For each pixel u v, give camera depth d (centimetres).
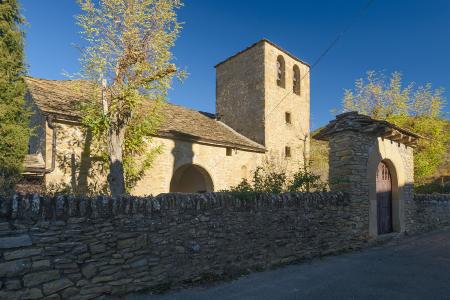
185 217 517
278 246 633
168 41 854
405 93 1727
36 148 1015
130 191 1013
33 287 373
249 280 530
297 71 2036
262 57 1784
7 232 363
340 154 817
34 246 379
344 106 1852
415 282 521
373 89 1788
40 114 974
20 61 852
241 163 1477
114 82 831
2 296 352
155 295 452
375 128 813
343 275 562
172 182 1526
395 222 933
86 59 788
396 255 718
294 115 1930
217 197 561
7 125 781
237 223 579
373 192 845
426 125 1616
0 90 787
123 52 833
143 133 952
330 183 828
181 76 859
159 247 483
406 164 991
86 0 771
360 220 801
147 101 940
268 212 628
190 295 458
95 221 429
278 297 454
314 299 446
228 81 1984
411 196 999
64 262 398
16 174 776
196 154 1267
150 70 834
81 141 943
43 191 812
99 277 424
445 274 568
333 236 736
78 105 945
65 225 405
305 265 630
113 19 816
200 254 525
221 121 1958
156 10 828
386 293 470
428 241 884
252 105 1808
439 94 1695
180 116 1473
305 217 688
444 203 1199
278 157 1756
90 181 949
